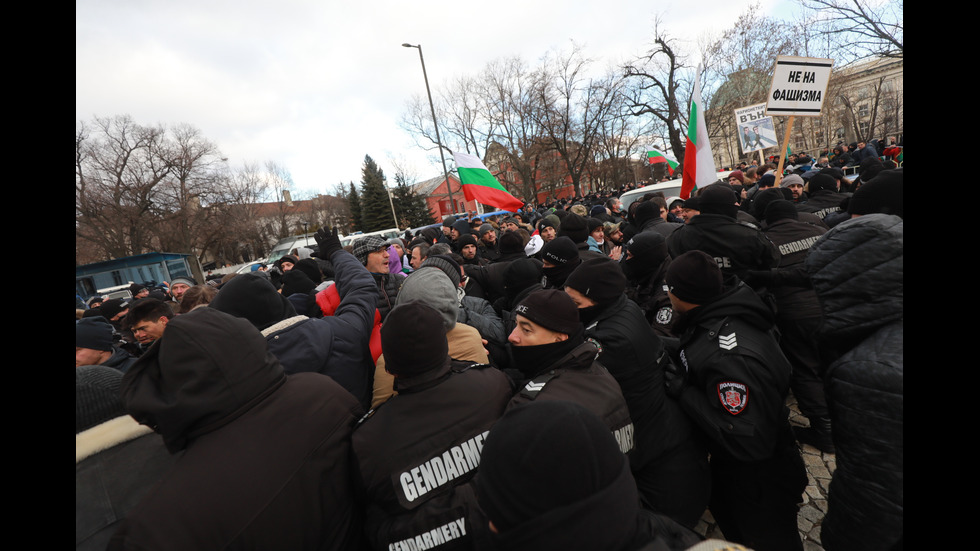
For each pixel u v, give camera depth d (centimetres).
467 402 129
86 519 101
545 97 2691
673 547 81
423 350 127
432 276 201
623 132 3130
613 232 462
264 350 119
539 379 142
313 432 116
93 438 108
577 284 181
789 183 511
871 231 109
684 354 173
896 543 99
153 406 98
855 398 105
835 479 114
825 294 121
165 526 88
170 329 105
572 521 60
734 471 163
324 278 430
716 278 165
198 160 2912
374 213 4506
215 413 104
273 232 4544
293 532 104
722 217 271
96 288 2070
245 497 98
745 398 146
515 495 65
